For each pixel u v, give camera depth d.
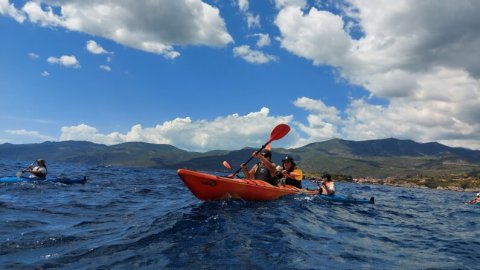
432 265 5.39
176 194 16.03
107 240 6.01
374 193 30.20
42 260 4.90
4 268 4.55
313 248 5.85
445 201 25.55
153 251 5.34
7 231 6.50
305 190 13.12
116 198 13.34
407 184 183.62
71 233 6.55
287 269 4.71
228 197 9.82
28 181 18.28
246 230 6.72
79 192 15.27
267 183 11.34
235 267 4.69
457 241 7.38
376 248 6.27
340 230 7.58
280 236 6.41
